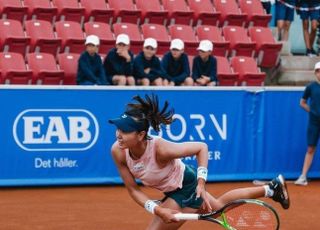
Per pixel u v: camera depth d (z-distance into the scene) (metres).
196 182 13.55
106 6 35.28
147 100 12.73
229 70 32.59
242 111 25.92
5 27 31.33
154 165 13.03
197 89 25.33
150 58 28.38
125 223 19.17
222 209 12.84
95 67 27.52
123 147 12.70
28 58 29.67
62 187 24.47
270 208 12.70
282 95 26.36
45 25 32.09
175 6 36.38
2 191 23.64
